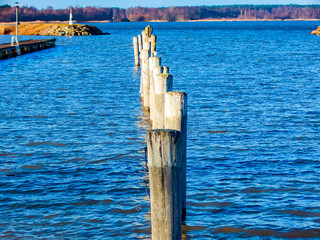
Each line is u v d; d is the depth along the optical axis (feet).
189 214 26.58
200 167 34.96
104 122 50.80
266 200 28.66
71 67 109.09
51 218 26.48
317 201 28.45
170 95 22.31
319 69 99.55
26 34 329.72
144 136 44.60
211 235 24.22
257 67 104.68
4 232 24.71
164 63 116.98
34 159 37.55
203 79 85.20
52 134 45.62
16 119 52.54
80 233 24.57
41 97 67.41
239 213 26.78
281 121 50.52
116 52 158.92
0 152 39.45
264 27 527.81
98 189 30.73
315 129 47.01
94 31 335.88
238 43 207.21
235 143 41.78
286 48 171.73
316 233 24.44
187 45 194.80
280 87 74.38
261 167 34.96
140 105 60.59
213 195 29.32
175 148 15.98
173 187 16.21
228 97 65.57
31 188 31.07
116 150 39.96
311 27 514.27
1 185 31.58
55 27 326.44
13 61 124.47
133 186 31.19
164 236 16.48
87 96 67.87
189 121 50.88
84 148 40.70
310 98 64.39
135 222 25.73
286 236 24.16
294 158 37.22
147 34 94.89
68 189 30.81
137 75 92.94
